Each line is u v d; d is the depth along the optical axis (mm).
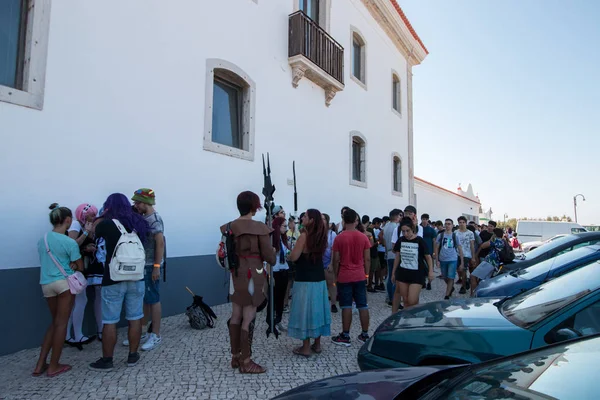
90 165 5113
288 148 8836
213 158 6934
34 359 4148
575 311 2721
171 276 6113
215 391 3514
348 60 11602
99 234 3906
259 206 4117
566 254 5586
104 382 3635
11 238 4344
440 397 1818
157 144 5988
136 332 4055
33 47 4566
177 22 6359
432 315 3449
